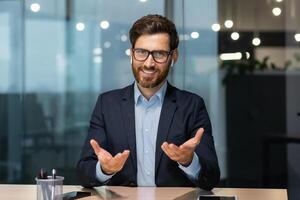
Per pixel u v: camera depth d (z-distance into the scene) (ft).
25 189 6.04
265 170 13.08
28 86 13.37
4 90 13.44
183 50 12.89
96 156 5.67
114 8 12.91
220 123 13.03
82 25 13.07
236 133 13.06
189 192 5.63
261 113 12.94
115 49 12.96
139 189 5.78
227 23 12.80
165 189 5.77
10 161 13.67
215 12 12.78
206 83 12.92
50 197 4.90
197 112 6.04
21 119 13.50
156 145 5.91
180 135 5.89
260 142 13.03
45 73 13.29
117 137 6.02
